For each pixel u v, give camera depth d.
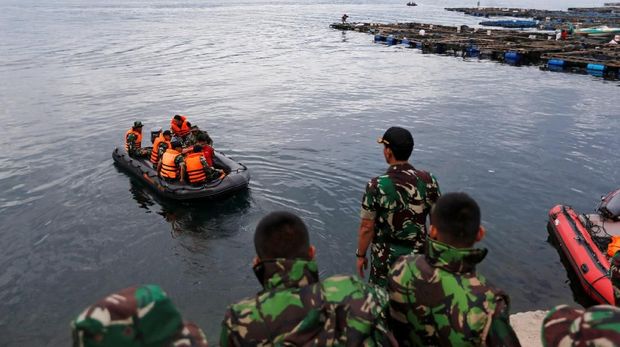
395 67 26.98
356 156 12.04
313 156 12.06
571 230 7.53
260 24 55.88
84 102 18.67
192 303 6.33
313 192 9.73
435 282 2.05
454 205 2.02
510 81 22.67
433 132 14.26
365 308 1.87
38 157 12.38
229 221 8.54
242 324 1.87
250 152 12.45
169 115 16.72
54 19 59.81
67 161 12.02
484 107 17.36
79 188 10.20
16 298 6.53
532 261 7.36
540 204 9.40
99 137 14.13
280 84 22.22
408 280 2.12
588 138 13.63
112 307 1.29
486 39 36.25
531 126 14.88
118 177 10.78
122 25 52.53
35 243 7.91
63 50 32.72
